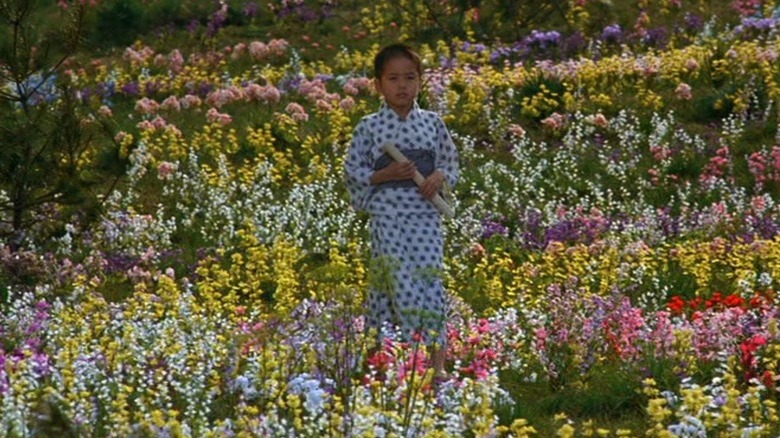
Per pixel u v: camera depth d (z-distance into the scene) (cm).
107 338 1098
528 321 1229
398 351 979
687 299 1460
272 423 843
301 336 1020
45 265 1471
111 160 1655
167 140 2064
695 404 836
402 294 1062
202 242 1700
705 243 1585
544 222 1755
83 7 1558
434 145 1112
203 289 1323
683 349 1099
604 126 2069
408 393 859
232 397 969
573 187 1903
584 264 1543
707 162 1948
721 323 1152
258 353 1049
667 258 1596
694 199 1839
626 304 1203
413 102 1112
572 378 1067
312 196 1792
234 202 1844
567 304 1197
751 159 1898
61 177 1505
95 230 1661
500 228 1731
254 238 1530
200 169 1947
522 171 1916
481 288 1461
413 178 1088
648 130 2078
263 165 1905
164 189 1872
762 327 1142
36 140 1491
